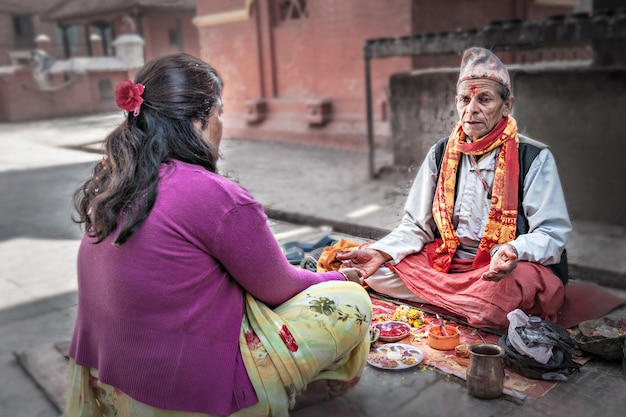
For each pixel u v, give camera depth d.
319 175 7.13
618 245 4.08
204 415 1.65
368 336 2.00
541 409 1.97
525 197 2.53
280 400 1.76
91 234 1.63
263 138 10.24
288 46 9.98
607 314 2.67
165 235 1.57
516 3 9.27
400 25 8.09
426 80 5.97
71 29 19.83
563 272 2.58
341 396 2.08
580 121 4.71
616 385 2.11
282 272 1.76
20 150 9.31
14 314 3.24
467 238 2.67
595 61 4.96
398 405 2.03
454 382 2.17
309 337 1.80
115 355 1.63
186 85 1.65
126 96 1.60
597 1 5.65
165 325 1.60
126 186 1.55
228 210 1.60
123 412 1.70
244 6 10.36
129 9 13.06
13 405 2.29
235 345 1.70
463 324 2.59
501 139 2.55
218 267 1.68
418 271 2.75
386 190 6.04
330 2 9.04
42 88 14.45
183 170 1.62
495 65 2.49
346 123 9.07
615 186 4.60
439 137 3.40
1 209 5.62
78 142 8.63
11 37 19.02
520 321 2.24
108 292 1.60
